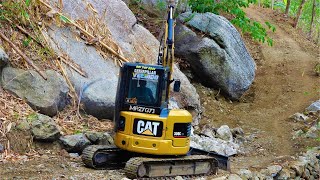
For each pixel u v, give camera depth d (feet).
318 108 65.10
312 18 134.92
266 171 42.83
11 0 43.55
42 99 38.88
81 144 37.22
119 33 51.88
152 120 33.37
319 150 52.34
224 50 64.44
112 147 34.47
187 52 63.05
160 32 60.85
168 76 34.99
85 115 42.39
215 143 47.93
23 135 35.29
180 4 66.44
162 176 33.40
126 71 34.09
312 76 82.33
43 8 45.57
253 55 91.20
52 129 36.47
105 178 30.99
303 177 46.88
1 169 30.63
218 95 65.26
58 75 41.01
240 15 70.28
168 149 33.50
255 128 58.65
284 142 54.49
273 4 155.43
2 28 41.50
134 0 66.85
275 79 79.71
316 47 108.27
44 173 30.73
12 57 39.96
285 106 67.87
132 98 33.96
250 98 70.38
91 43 46.85
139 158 32.40
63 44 44.65
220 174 37.06
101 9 51.72
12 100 37.50
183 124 34.19
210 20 65.98
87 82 43.45
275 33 114.01
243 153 49.26
